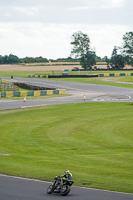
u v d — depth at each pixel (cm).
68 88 11938
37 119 5672
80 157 3209
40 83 14062
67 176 1825
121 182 2167
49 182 2162
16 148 3678
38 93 9656
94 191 1939
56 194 1858
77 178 2261
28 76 18688
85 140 4103
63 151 3538
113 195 1856
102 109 6788
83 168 2648
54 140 4109
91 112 6400
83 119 5622
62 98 8912
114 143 3941
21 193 1867
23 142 4006
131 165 2817
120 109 6762
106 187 2033
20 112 6444
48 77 17238
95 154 3381
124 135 4391
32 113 6322
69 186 1827
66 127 4947
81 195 1842
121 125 5075
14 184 2086
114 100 8350
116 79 15975
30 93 9531
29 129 4828
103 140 4103
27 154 3356
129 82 14300
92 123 5250
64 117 5847
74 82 14412
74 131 4659
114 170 2581
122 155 3319
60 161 2973
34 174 2378
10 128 4934
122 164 2862
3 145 3838
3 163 2803
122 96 9331
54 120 5559
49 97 9194
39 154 3372
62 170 2541
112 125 5081
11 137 4306
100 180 2214
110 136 4331
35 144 3897
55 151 3538
